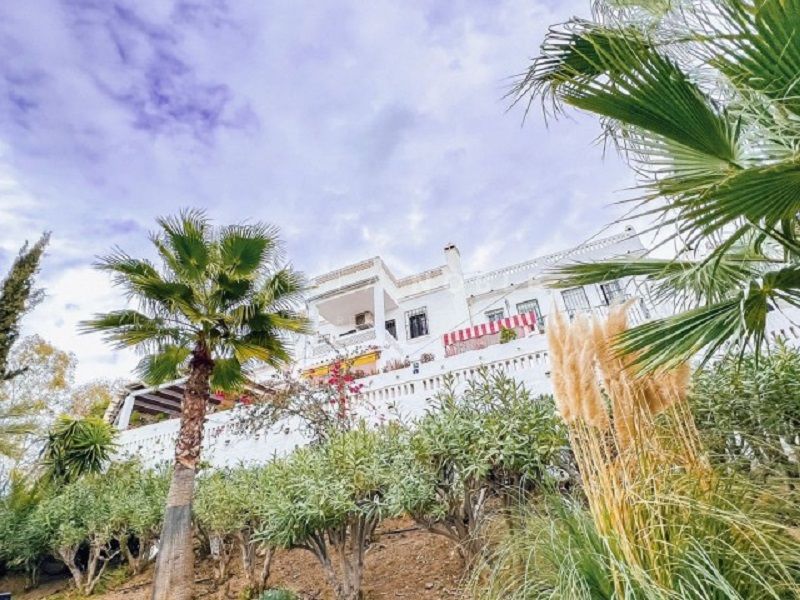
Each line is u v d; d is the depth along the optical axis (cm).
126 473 894
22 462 1059
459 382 790
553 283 367
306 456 498
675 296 310
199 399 630
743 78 206
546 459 348
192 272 661
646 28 254
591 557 202
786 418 320
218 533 596
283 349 729
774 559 183
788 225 213
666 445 235
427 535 558
